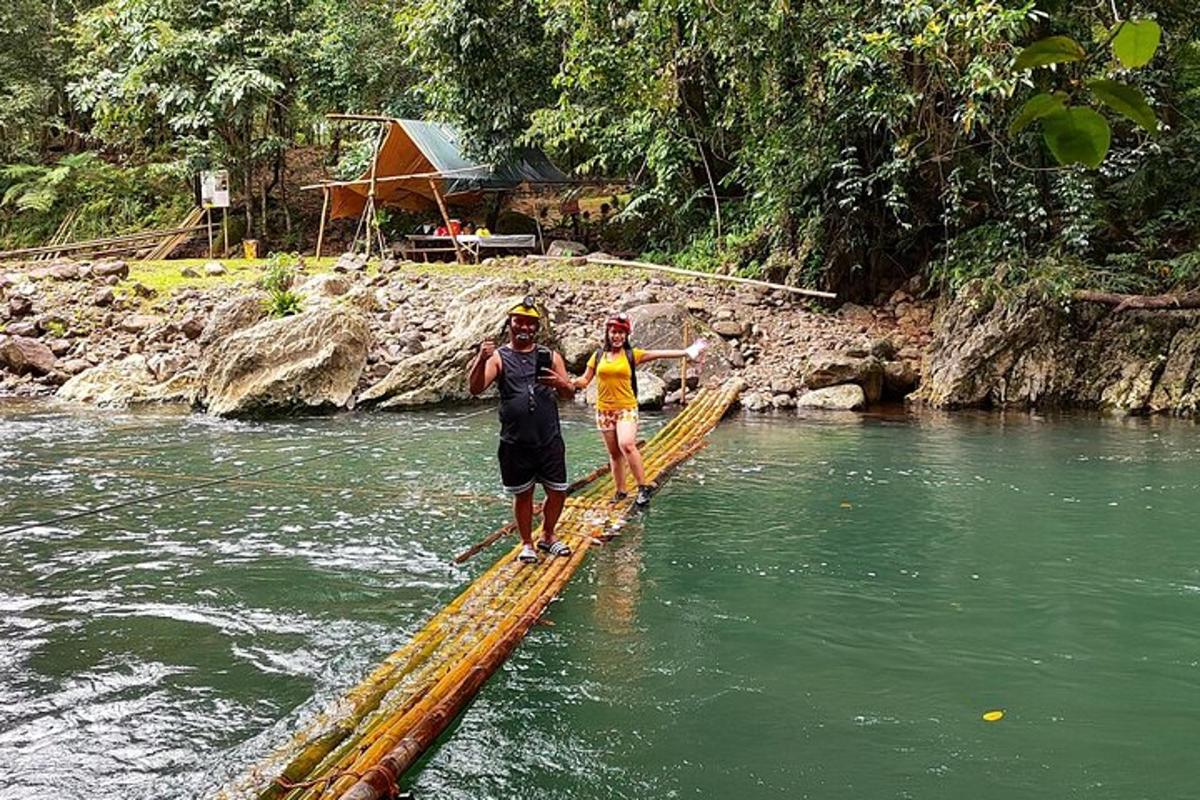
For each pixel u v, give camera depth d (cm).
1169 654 429
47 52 2375
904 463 848
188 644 448
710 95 1653
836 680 405
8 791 321
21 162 2434
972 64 1028
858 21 1258
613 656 431
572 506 699
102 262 1603
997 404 1209
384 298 1422
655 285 1487
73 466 837
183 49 1911
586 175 2055
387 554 589
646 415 1144
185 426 1052
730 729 362
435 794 318
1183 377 1152
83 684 404
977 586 521
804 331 1356
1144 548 586
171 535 628
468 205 2162
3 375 1334
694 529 639
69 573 550
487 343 545
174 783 326
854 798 313
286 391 1127
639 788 320
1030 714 372
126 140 2330
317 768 328
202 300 1456
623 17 1493
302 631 465
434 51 1781
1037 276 1219
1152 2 1135
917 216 1433
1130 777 325
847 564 561
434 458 878
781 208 1465
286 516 676
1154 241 1295
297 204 2344
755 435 998
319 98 2105
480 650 425
